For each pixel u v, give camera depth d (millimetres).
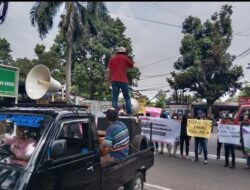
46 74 10422
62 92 14023
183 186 8719
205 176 10016
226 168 11406
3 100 14062
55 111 4312
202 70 40281
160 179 9414
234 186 8906
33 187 3602
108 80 8422
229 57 40219
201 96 42719
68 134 4391
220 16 40375
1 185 3582
